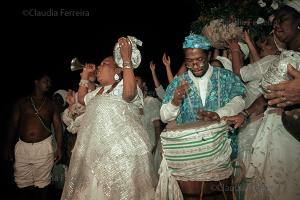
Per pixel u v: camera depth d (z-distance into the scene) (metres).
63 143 6.12
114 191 3.59
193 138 3.02
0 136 7.62
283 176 2.90
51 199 6.06
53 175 6.05
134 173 3.64
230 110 3.19
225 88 3.36
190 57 3.26
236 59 3.96
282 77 2.81
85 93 4.43
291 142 2.88
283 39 2.96
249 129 3.68
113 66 4.02
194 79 3.42
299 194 2.86
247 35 4.03
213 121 3.10
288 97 2.54
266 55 4.00
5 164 7.45
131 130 3.71
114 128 3.67
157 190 3.36
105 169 3.60
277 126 2.97
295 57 2.81
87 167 3.66
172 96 3.46
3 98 9.24
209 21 4.26
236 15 4.19
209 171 3.06
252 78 3.78
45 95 5.99
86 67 4.49
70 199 3.72
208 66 3.43
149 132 5.76
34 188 5.82
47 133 5.84
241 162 3.38
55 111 5.98
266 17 4.09
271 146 2.96
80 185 3.68
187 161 3.07
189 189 3.15
